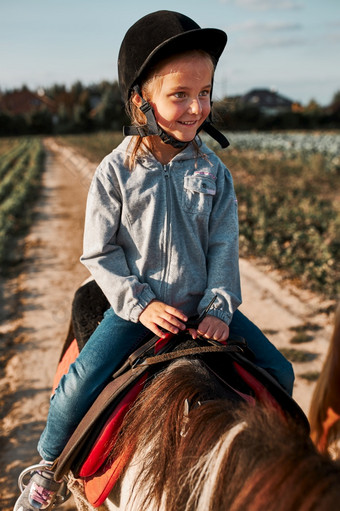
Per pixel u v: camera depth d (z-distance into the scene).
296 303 6.38
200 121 1.71
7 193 16.61
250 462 1.21
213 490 1.25
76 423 1.78
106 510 1.75
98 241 1.75
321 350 5.20
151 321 1.67
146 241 1.74
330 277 6.87
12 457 3.77
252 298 6.58
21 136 62.84
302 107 95.56
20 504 1.90
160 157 1.81
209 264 1.82
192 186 1.76
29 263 8.66
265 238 8.99
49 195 16.05
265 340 1.96
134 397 1.67
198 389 1.51
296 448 1.19
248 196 12.37
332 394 2.57
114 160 1.78
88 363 1.77
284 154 24.33
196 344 1.68
